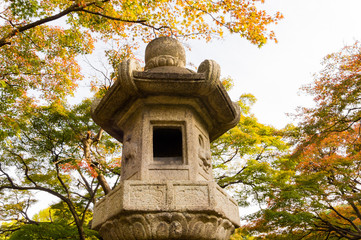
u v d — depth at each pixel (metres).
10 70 10.75
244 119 15.48
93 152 13.80
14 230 13.57
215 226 4.55
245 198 13.75
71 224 15.31
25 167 14.64
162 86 5.07
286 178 14.02
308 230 14.84
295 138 13.97
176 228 4.31
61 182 13.77
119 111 5.85
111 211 4.65
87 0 9.29
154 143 6.36
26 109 12.80
